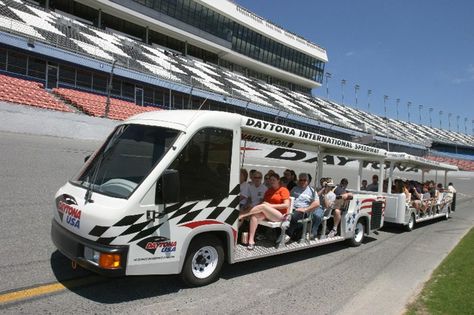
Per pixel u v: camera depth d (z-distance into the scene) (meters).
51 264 6.02
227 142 6.20
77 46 34.50
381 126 82.69
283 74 71.56
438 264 8.80
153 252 5.22
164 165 5.36
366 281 7.09
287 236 7.88
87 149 18.42
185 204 5.56
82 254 5.10
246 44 63.09
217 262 6.13
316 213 8.77
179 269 5.54
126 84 36.41
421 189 15.70
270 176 7.85
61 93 29.44
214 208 5.94
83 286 5.44
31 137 18.94
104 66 33.41
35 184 10.80
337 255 8.93
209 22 56.44
